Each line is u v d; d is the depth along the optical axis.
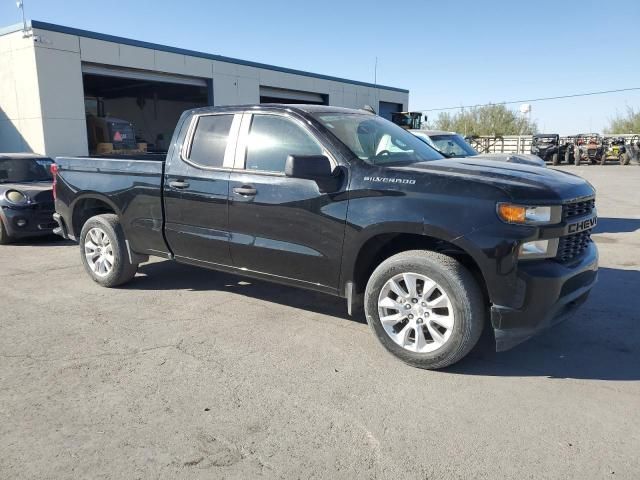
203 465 2.70
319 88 29.47
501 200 3.48
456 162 4.31
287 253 4.37
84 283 6.09
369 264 4.17
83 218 6.27
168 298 5.48
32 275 6.48
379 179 3.89
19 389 3.50
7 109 17.86
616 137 35.69
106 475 2.62
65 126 17.61
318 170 3.87
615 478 2.58
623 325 4.62
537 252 3.46
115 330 4.57
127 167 5.46
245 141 4.68
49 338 4.38
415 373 3.75
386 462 2.72
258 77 25.41
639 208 12.38
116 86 25.97
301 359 3.98
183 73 21.88
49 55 17.02
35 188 8.82
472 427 3.04
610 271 6.48
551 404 3.30
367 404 3.31
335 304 5.27
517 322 3.50
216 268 5.00
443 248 3.93
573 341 4.29
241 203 4.57
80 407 3.27
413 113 23.19
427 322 3.74
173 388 3.52
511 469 2.66
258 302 5.34
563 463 2.70
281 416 3.17
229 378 3.66
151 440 2.92
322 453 2.80
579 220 3.74
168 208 5.14
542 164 9.02
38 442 2.90
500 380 3.63
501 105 54.16
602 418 3.12
